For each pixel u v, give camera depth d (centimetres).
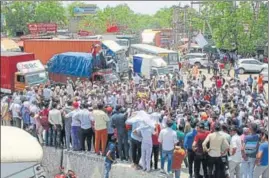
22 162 974
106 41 4897
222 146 1562
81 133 1972
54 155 2025
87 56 4516
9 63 4275
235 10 5191
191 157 1661
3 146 983
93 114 1911
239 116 1959
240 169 1587
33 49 5328
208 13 5528
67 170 1975
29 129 2220
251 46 5188
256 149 1558
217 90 3106
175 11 5841
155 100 2873
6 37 6331
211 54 5675
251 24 5059
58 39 5369
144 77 4791
